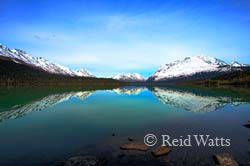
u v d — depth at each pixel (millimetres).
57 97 58906
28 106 39312
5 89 97562
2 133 19719
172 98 57969
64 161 12328
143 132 19703
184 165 12039
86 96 64750
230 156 12680
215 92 80000
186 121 24906
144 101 49844
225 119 26203
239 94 68688
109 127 21969
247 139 17266
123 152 14172
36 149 15133
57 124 23594
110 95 69938
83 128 21547
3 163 12664
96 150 14695
